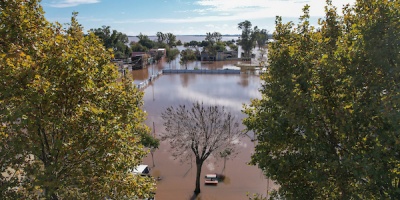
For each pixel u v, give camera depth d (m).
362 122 9.50
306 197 10.64
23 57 10.21
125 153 11.32
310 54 10.63
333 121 9.88
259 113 12.62
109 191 11.18
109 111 10.95
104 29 122.38
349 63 9.75
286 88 10.48
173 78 81.25
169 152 30.20
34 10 12.91
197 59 130.50
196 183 22.47
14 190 10.28
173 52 118.50
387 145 8.68
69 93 10.37
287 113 10.02
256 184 23.81
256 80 75.88
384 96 8.90
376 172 8.32
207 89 64.25
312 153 9.85
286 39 11.67
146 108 47.88
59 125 9.64
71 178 10.49
